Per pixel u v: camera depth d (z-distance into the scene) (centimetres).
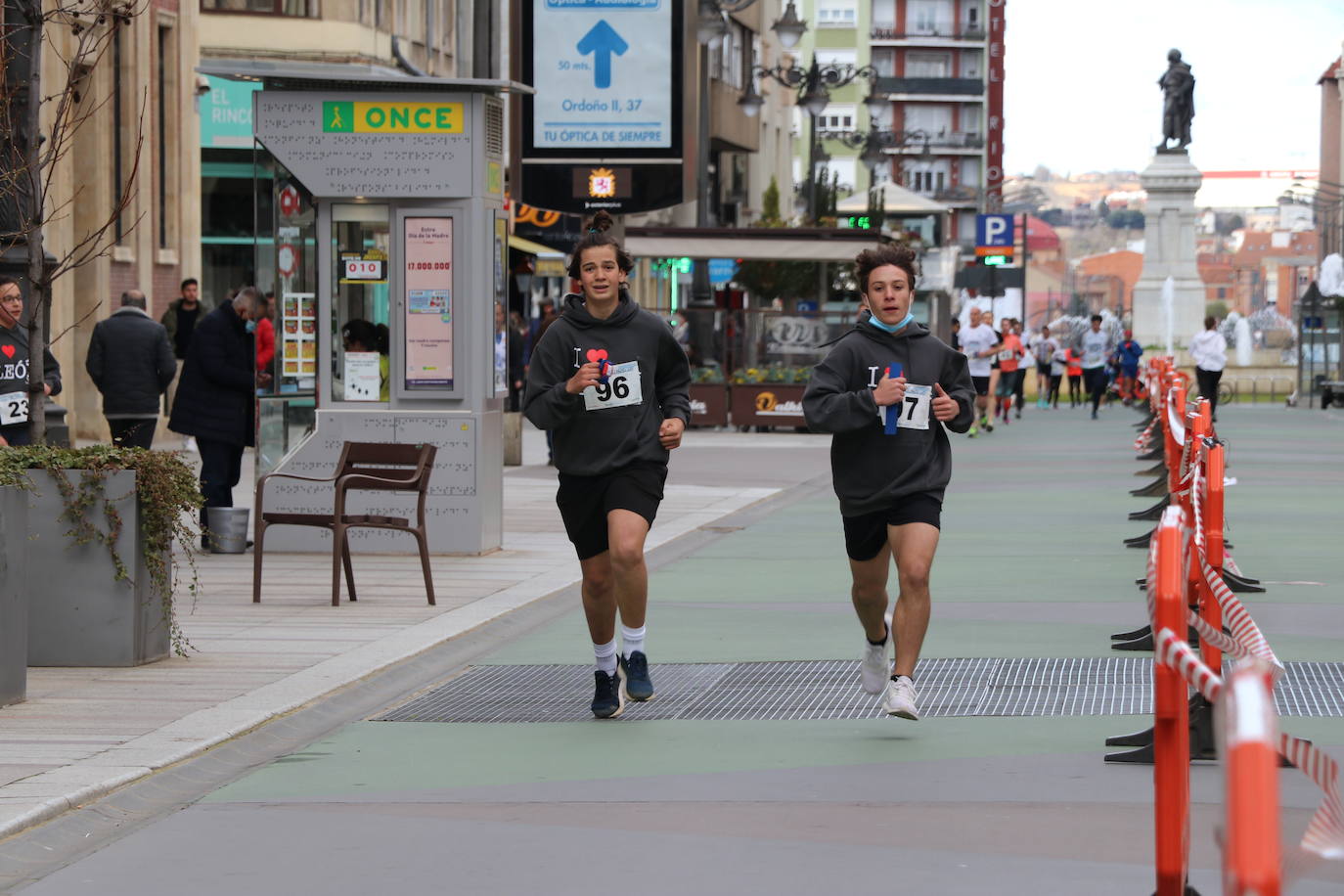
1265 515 4931
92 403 7325
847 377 2158
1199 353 11588
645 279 13538
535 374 2280
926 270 14338
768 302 11812
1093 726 2191
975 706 2317
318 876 1586
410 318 3981
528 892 1532
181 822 1777
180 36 8150
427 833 1723
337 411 4009
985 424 9312
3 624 2272
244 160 9838
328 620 3053
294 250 4016
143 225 7775
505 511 5000
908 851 1639
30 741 2081
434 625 3000
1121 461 7156
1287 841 1573
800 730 2188
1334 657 2656
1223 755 802
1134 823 1730
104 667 2586
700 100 8525
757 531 4584
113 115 7444
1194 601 2038
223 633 2914
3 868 1616
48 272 2938
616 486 2259
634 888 1538
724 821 1756
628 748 2095
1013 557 4016
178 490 2645
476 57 5781
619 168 6706
